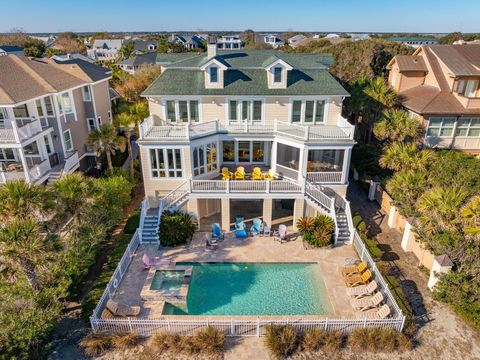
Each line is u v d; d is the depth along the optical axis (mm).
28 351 15742
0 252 15461
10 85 25969
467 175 24375
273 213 28578
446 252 19422
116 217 23875
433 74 35219
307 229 24172
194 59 30250
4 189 16547
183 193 25578
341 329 16734
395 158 26734
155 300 19000
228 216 25703
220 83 26531
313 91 26406
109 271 21062
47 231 17688
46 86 28609
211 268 21891
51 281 17922
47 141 30203
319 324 16609
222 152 28781
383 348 16047
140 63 87688
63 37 153500
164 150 25172
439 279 19031
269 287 20234
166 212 24828
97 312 17141
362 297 18938
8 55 29938
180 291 19172
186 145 24969
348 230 24609
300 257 22750
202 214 27828
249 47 108250
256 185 24938
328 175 25891
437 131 32281
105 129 30438
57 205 18094
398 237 25078
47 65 33438
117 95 49406
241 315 18109
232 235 25406
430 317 17984
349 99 37812
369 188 30844
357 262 21812
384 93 33750
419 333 17031
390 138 30922
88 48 147375
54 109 29656
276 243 24312
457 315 18109
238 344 16391
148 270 21422
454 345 16422
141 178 34188
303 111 27344
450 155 28500
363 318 17094
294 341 16062
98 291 19234
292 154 28469
